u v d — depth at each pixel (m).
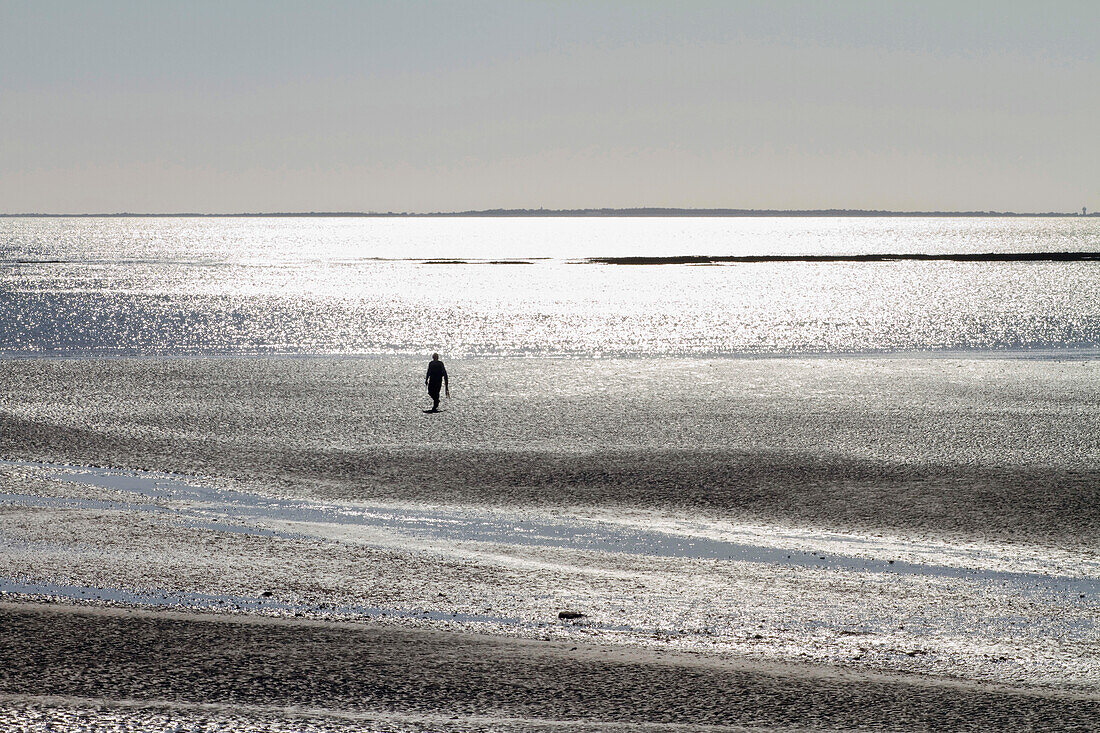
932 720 39.91
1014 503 82.62
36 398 135.38
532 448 105.81
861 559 67.88
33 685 41.62
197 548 68.38
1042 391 145.50
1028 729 39.00
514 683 43.38
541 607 56.84
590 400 138.12
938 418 122.56
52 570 61.97
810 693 42.78
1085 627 54.19
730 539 73.00
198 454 101.69
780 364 181.62
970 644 51.12
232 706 39.62
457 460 99.88
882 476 92.50
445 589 60.03
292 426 117.44
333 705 40.25
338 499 84.69
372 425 118.50
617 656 47.69
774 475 93.25
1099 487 87.69
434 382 130.50
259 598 57.56
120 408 128.25
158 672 43.72
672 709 40.59
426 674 44.34
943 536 73.62
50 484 87.81
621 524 77.19
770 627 53.81
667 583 61.84
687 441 109.44
